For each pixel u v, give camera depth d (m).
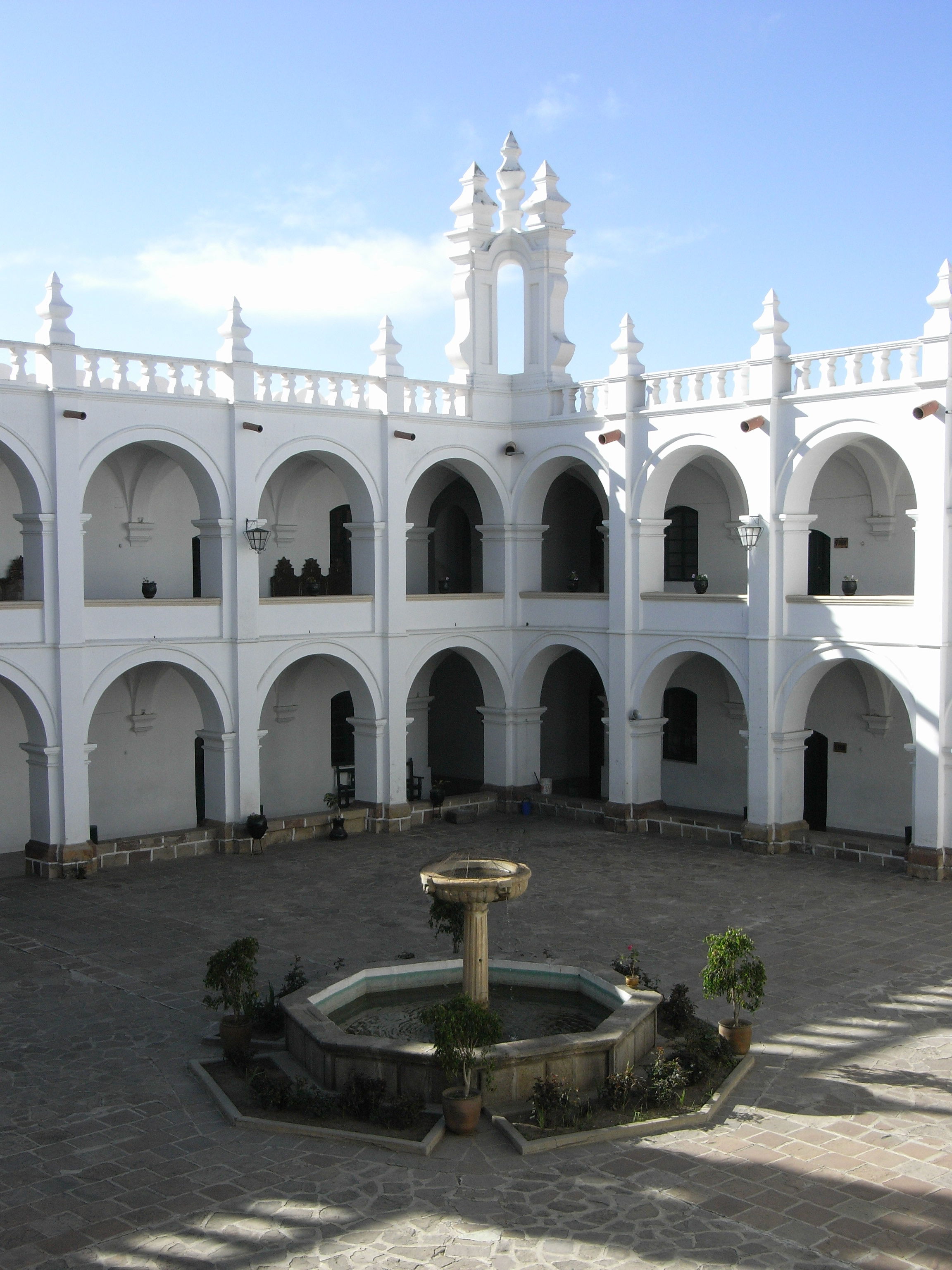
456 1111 13.27
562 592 32.97
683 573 32.16
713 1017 17.03
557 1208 11.80
